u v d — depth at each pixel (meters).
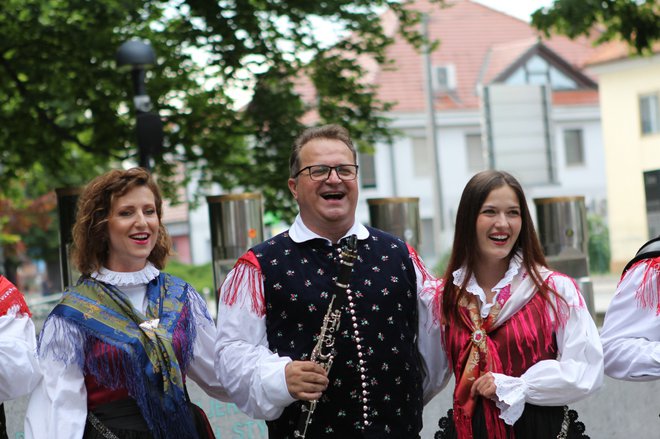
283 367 3.33
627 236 27.03
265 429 5.04
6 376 3.33
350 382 3.43
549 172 12.04
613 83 27.30
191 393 4.95
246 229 6.02
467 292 3.61
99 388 3.43
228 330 3.50
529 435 3.46
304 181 3.52
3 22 10.04
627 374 3.59
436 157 22.16
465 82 31.50
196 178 11.98
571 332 3.47
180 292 3.62
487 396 3.42
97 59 10.32
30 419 3.38
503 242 3.55
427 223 30.58
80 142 10.97
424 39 11.93
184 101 10.96
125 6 10.01
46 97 10.54
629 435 5.45
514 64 31.47
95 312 3.45
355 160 3.58
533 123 11.88
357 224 3.66
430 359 3.72
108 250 3.56
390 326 3.51
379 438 3.43
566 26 10.16
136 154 10.94
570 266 6.39
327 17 10.87
